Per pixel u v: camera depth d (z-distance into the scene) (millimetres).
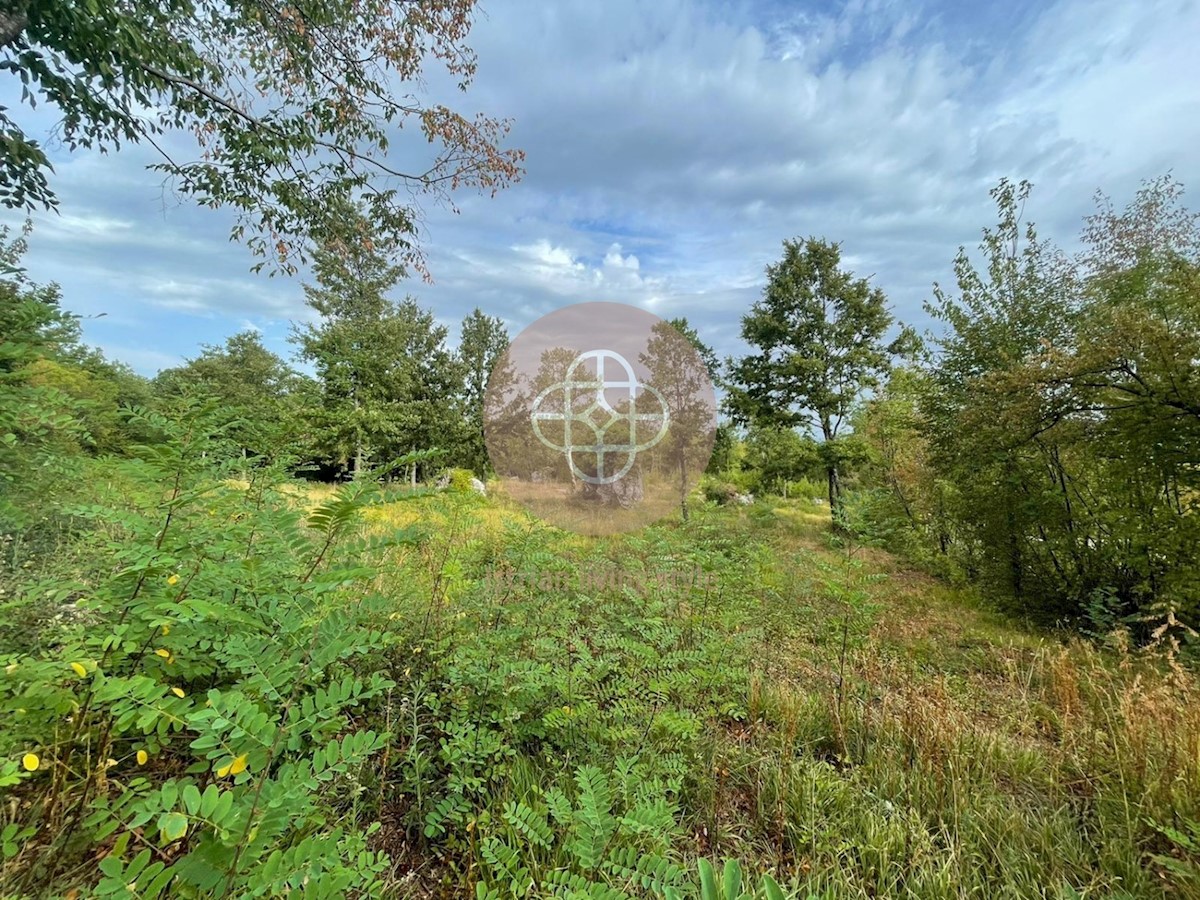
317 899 938
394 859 1688
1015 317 7582
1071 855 2051
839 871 1830
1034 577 6945
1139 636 5621
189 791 914
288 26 5609
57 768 1203
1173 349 4988
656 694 2566
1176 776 2293
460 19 6117
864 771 2541
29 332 2359
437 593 2791
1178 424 5152
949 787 2393
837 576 4293
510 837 1694
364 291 14906
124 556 1429
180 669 1521
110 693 1018
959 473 7785
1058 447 6379
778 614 4469
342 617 1581
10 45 3697
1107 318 5785
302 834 1377
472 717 2137
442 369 19172
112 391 5891
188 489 1692
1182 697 3062
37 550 2594
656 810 1582
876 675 3660
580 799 1441
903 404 10633
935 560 8852
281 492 2621
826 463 13711
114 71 4223
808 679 3609
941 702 3000
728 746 2561
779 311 14906
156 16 4562
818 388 14055
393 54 6246
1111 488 6031
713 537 4969
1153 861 1970
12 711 1154
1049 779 2525
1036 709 3475
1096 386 5656
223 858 893
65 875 1117
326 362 11531
